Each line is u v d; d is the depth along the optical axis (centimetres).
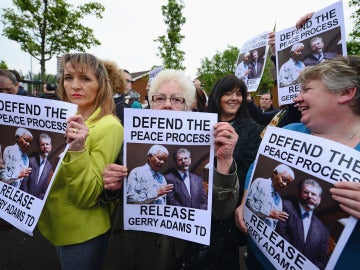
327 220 103
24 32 1039
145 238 138
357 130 108
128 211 133
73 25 1077
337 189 98
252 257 146
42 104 131
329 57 195
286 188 115
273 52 283
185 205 130
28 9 1010
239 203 166
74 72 146
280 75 228
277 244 115
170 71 158
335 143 104
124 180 132
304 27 210
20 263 289
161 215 132
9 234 347
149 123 130
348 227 97
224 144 126
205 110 289
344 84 103
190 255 141
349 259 105
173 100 153
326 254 102
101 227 145
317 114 111
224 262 150
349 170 99
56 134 131
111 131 140
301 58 212
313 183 107
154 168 131
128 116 129
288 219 113
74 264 144
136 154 131
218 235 147
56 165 130
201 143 129
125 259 141
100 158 136
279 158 119
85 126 126
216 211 137
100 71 149
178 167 130
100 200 138
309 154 109
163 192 131
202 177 129
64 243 143
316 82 111
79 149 125
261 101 631
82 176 126
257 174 125
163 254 137
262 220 122
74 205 140
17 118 134
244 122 212
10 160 137
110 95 153
